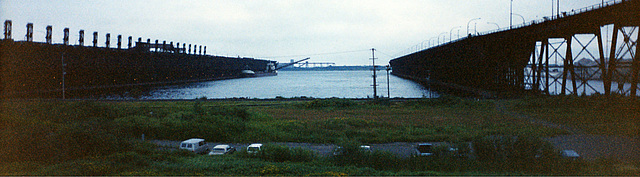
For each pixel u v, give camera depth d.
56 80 108.62
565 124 35.97
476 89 96.44
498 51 86.06
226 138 30.73
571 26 52.50
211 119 36.69
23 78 94.38
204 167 17.62
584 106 47.81
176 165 18.05
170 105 57.06
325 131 33.75
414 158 19.92
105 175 15.54
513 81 81.31
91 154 20.06
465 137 29.80
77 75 118.31
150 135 31.59
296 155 21.50
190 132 31.28
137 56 154.38
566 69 59.91
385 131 33.62
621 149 24.36
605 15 45.91
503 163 18.36
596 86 109.75
